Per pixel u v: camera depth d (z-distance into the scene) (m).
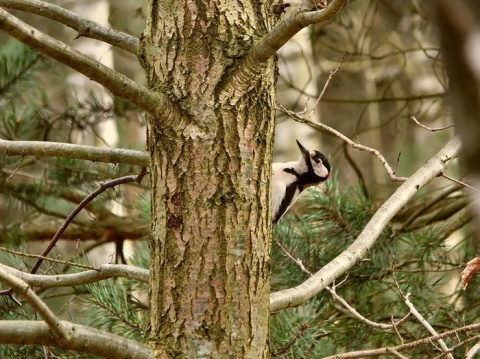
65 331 4.55
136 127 18.73
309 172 13.51
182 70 5.78
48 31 17.53
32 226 13.70
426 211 12.69
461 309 10.79
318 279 6.46
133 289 10.20
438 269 10.85
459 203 12.38
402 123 22.38
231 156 5.70
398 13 15.13
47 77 15.80
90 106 13.65
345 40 16.98
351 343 10.53
